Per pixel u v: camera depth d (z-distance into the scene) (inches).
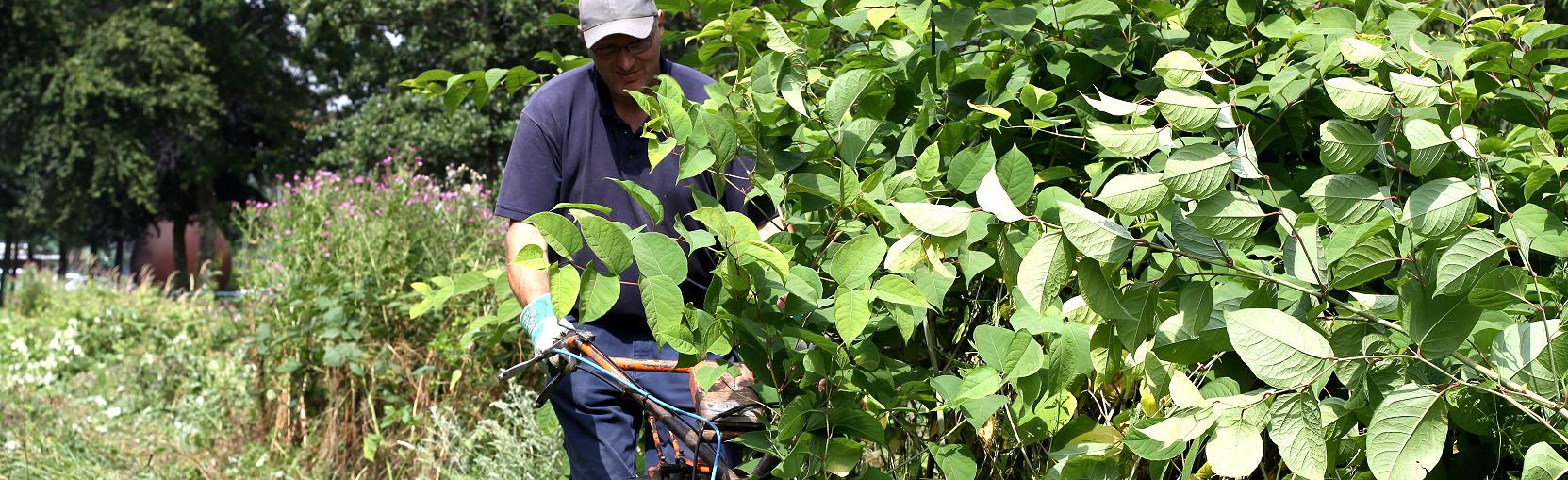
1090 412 91.1
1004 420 88.0
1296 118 89.1
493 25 762.8
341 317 209.5
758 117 87.7
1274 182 87.1
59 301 487.2
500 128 714.2
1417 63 80.1
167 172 1232.2
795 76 94.3
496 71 120.3
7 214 1171.9
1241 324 56.9
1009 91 91.0
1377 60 67.6
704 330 73.7
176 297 480.1
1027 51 97.0
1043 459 90.6
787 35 102.9
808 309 77.8
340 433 207.8
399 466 201.6
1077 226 58.2
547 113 106.6
